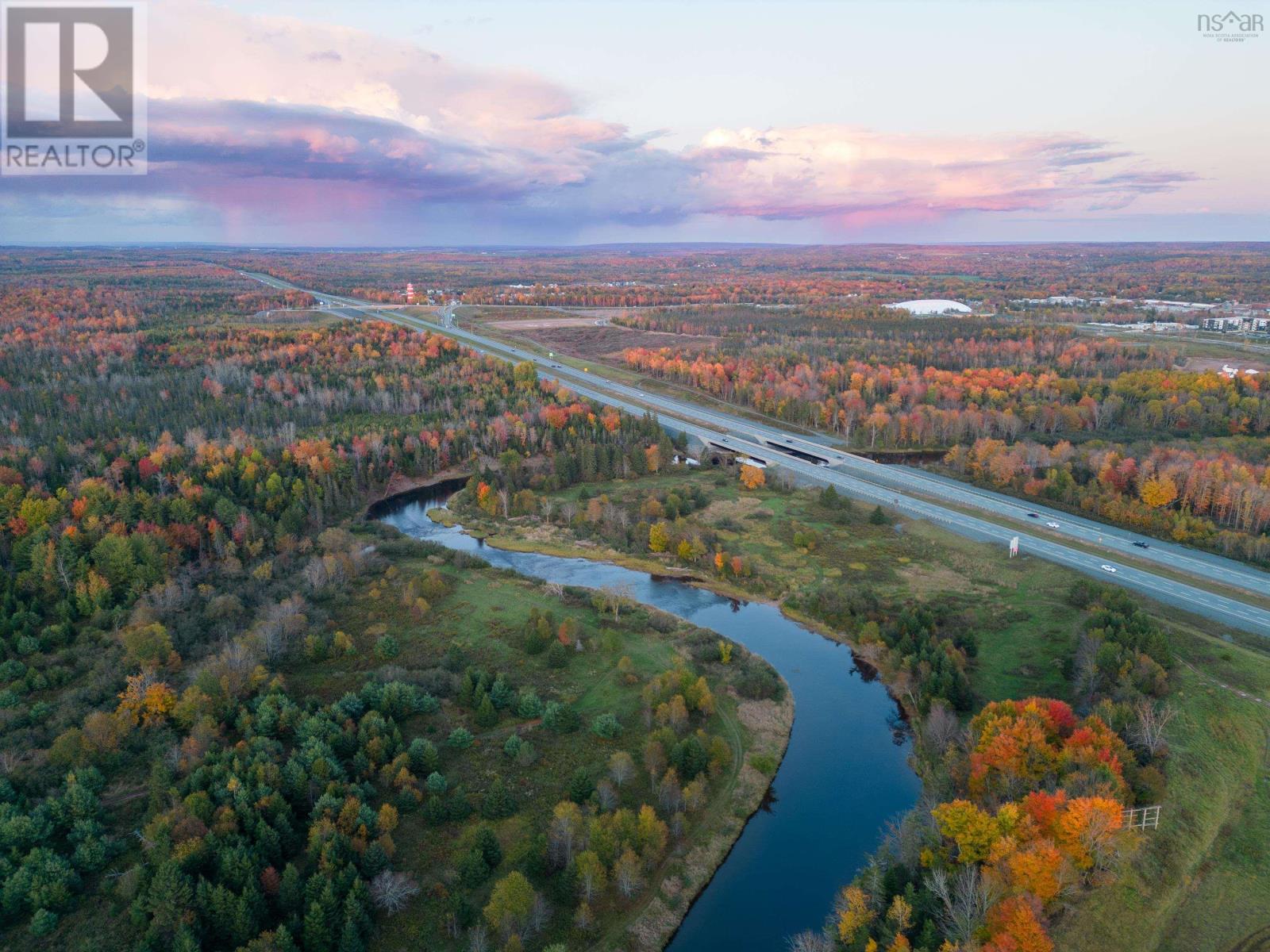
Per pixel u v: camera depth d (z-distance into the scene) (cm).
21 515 14400
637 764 10162
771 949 7838
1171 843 8112
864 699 12075
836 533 17500
